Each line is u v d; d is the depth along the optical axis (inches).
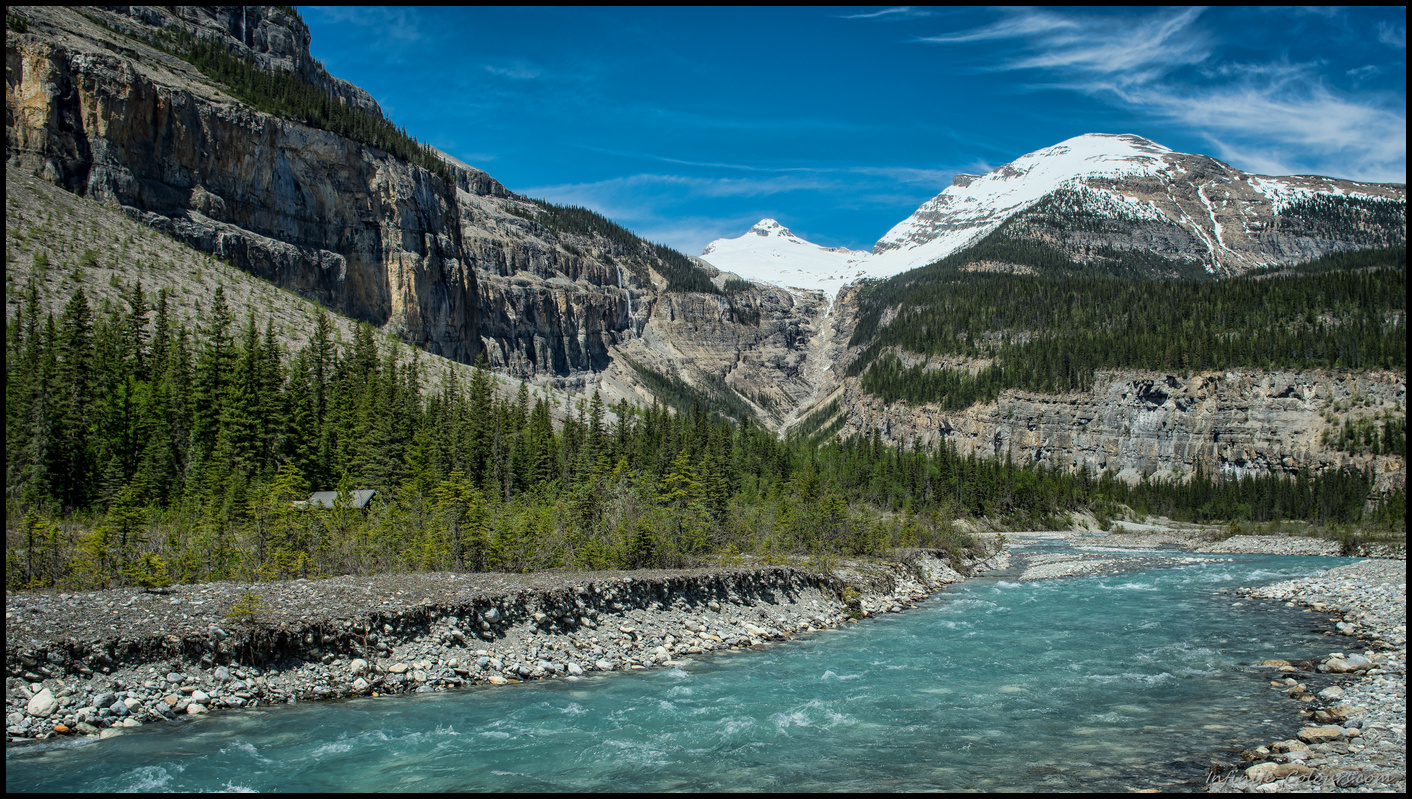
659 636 1327.5
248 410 2741.1
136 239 4195.4
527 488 3262.8
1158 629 1534.2
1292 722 871.1
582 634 1250.6
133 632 896.9
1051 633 1508.4
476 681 1051.3
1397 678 1021.2
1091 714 939.3
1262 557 3358.8
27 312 2896.2
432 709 928.9
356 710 909.2
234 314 3986.2
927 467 5954.7
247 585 1183.6
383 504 2320.4
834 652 1326.3
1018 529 5339.6
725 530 2514.8
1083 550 3922.2
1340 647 1290.6
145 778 679.1
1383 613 1518.2
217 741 783.7
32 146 4404.5
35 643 832.3
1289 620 1587.1
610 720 912.3
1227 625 1562.5
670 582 1494.8
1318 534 4397.1
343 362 3998.5
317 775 712.4
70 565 1244.5
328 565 1539.1
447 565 1680.6
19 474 2086.6
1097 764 753.6
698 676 1140.5
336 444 3021.7
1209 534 4680.1
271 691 922.7
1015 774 730.8
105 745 751.7
